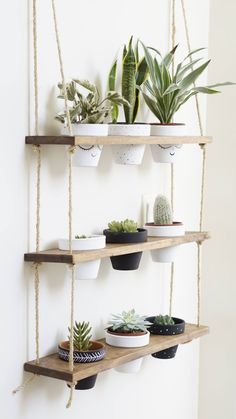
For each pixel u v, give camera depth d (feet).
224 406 8.77
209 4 8.57
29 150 6.06
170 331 7.32
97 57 6.79
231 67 8.48
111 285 7.18
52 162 6.32
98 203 6.93
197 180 8.55
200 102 8.54
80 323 6.68
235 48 8.45
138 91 7.00
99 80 6.84
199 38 8.41
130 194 7.38
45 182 6.26
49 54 6.22
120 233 6.68
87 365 6.09
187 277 8.47
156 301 7.90
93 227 6.89
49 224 6.34
